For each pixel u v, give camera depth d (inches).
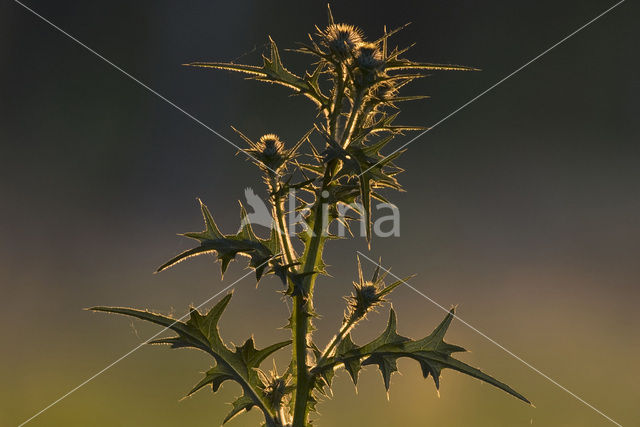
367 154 98.5
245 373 102.8
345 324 101.8
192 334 101.5
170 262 97.1
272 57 104.7
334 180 99.6
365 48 99.6
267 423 100.1
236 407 101.0
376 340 100.3
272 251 104.1
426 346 98.8
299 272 102.0
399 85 102.0
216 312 102.0
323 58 101.3
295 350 100.6
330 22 103.9
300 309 99.6
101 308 97.4
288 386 101.0
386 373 97.5
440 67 99.9
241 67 103.9
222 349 102.7
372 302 101.0
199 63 102.7
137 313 99.6
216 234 100.7
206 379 102.0
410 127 101.5
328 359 100.5
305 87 104.2
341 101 102.2
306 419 99.5
